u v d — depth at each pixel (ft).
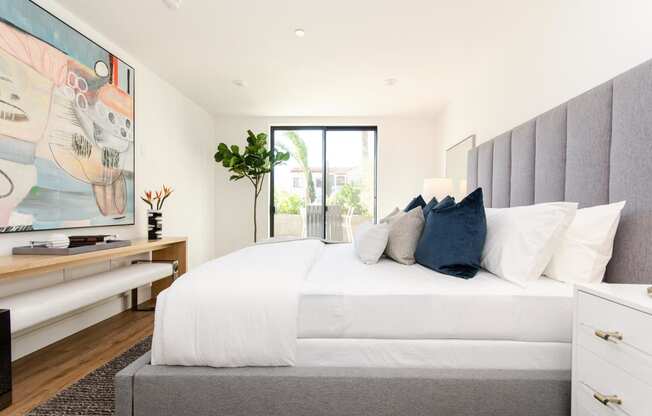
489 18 7.59
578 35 5.74
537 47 6.97
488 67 9.53
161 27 8.22
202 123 15.11
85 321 7.94
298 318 3.90
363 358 3.86
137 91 10.21
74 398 4.82
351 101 13.80
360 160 16.83
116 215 9.11
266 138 15.17
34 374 5.60
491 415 3.67
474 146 10.50
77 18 7.75
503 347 3.79
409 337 3.86
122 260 9.26
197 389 3.68
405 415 3.68
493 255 4.75
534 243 4.32
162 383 3.67
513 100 8.01
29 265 5.15
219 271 4.59
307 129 16.76
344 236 16.76
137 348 6.70
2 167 6.00
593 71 5.40
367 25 8.00
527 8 7.14
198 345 3.77
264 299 3.89
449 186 11.54
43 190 6.82
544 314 3.78
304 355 3.87
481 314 3.82
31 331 6.54
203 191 15.35
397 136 16.25
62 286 6.21
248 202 16.60
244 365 3.81
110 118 8.85
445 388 3.67
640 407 2.52
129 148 9.68
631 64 4.67
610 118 4.38
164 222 11.92
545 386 3.63
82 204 7.88
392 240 5.95
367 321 3.87
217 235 16.63
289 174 16.87
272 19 7.81
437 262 4.93
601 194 4.52
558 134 5.45
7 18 6.03
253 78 11.45
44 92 6.82
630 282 3.99
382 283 4.28
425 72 10.74
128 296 9.60
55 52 7.07
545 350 3.76
